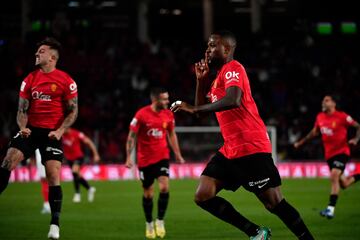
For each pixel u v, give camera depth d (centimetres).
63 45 7994
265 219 3117
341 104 7338
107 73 7694
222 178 1802
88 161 6388
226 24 10081
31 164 5994
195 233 2662
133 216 3325
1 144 6222
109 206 3850
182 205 3894
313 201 4053
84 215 3378
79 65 7694
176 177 6297
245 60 8150
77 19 8856
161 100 2720
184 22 9869
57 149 2080
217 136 6438
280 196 1762
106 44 8212
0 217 3259
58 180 2062
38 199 4256
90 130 6675
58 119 2111
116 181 5938
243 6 9825
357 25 9175
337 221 3014
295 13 9494
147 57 8038
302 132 6769
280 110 7231
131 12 9512
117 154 6469
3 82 7388
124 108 7144
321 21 9250
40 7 8800
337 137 3341
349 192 4669
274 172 1756
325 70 7981
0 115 6806
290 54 8306
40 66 2114
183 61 8044
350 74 7875
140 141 2703
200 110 1702
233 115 1769
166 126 2748
